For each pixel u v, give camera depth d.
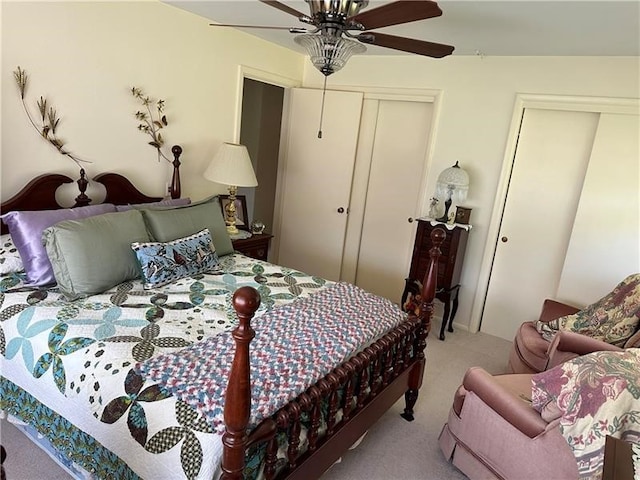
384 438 2.46
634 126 3.12
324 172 4.43
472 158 3.78
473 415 2.07
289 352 1.82
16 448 2.06
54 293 2.20
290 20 3.16
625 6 2.15
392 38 2.02
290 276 2.89
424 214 4.07
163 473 1.45
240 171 3.41
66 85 2.61
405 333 2.34
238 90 3.79
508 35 2.89
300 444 1.69
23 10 2.35
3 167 2.42
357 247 4.61
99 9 2.68
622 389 1.58
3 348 1.97
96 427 1.63
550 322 2.94
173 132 3.33
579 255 3.40
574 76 3.29
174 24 3.14
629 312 2.55
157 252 2.50
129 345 1.80
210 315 2.18
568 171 3.50
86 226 2.29
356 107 4.18
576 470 1.67
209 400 1.48
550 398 1.72
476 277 3.91
